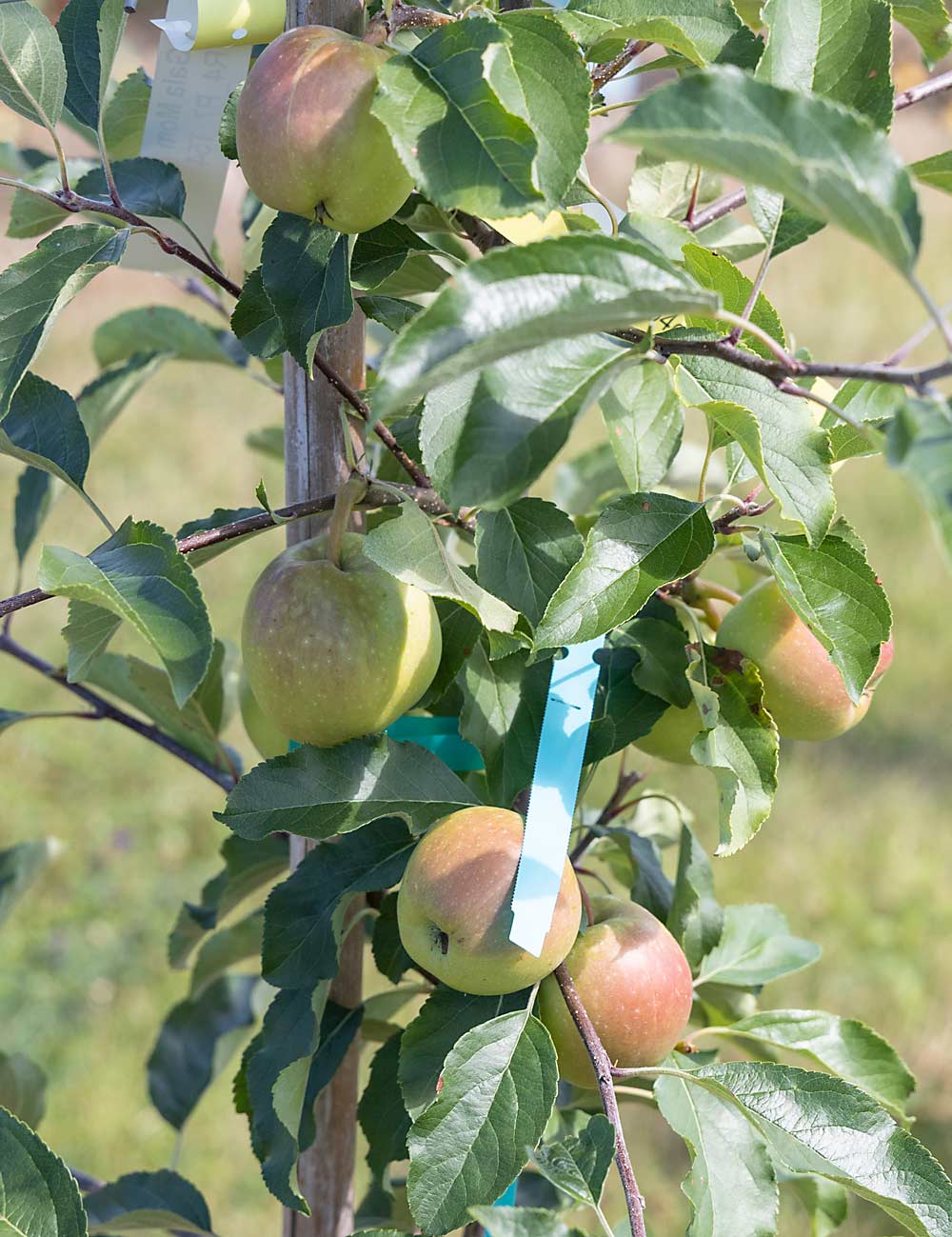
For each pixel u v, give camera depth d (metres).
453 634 1.22
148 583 0.94
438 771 1.17
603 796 3.61
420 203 1.17
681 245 1.13
